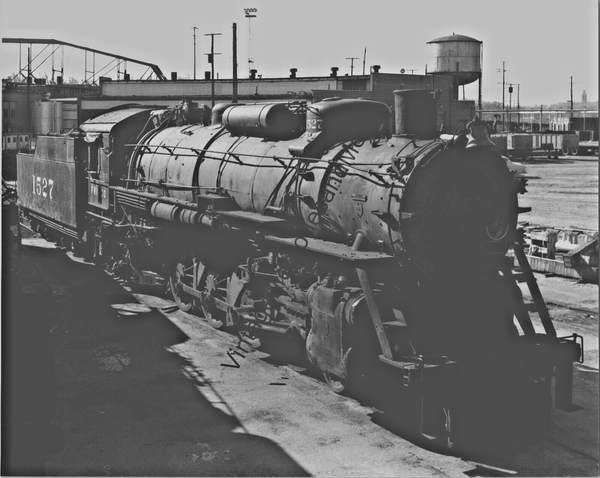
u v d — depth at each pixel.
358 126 10.88
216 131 14.03
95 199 18.00
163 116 16.72
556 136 68.31
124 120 17.00
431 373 7.70
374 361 8.83
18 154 25.70
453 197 8.59
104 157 17.30
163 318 13.82
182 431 8.52
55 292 15.73
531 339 8.62
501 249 8.96
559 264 17.33
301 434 8.44
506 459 7.78
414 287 8.84
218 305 12.55
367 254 8.96
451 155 8.58
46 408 7.09
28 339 7.00
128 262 16.38
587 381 10.30
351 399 9.59
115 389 9.91
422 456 7.85
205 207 12.68
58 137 20.30
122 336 12.54
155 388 9.97
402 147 9.09
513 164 46.25
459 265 8.70
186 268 14.17
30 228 24.84
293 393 9.81
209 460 7.72
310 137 10.69
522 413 8.17
